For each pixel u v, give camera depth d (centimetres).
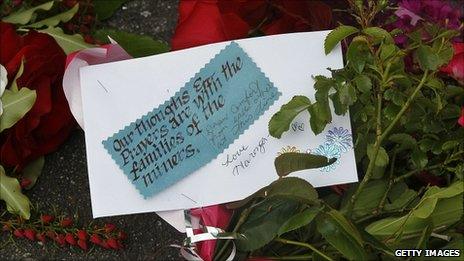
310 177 54
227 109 54
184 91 54
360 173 59
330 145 54
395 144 57
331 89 53
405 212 55
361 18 52
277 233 51
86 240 63
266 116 54
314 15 62
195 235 54
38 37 63
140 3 73
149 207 54
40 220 63
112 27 72
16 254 64
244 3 62
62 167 67
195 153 54
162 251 64
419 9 61
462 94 55
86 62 56
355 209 55
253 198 54
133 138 54
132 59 55
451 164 57
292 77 54
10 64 62
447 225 54
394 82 51
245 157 54
